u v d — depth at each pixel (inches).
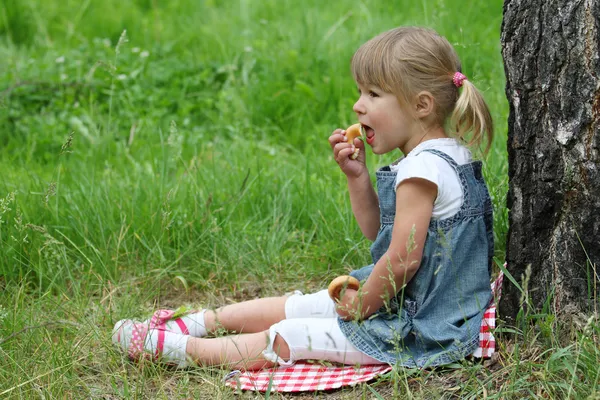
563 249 115.3
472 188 118.8
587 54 108.1
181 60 283.4
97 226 168.6
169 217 167.0
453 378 113.4
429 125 121.0
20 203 168.4
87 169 208.8
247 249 165.8
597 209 111.0
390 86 119.0
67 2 346.0
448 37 238.1
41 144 235.5
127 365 126.6
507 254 123.0
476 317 117.3
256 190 185.5
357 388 116.9
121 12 339.6
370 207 131.9
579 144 110.7
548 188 115.0
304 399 116.3
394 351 116.3
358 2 310.0
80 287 153.0
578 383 101.9
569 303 115.3
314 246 166.2
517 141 117.5
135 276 159.5
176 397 116.3
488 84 212.8
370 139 124.0
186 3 346.3
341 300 120.3
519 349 114.3
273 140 230.4
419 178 114.3
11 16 330.6
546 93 112.4
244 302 134.1
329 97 245.9
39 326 125.6
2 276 155.5
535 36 112.4
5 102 248.5
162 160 198.4
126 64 279.4
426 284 118.3
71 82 266.5
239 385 114.3
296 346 121.9
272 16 319.6
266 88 251.3
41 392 112.6
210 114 249.4
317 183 188.2
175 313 133.4
